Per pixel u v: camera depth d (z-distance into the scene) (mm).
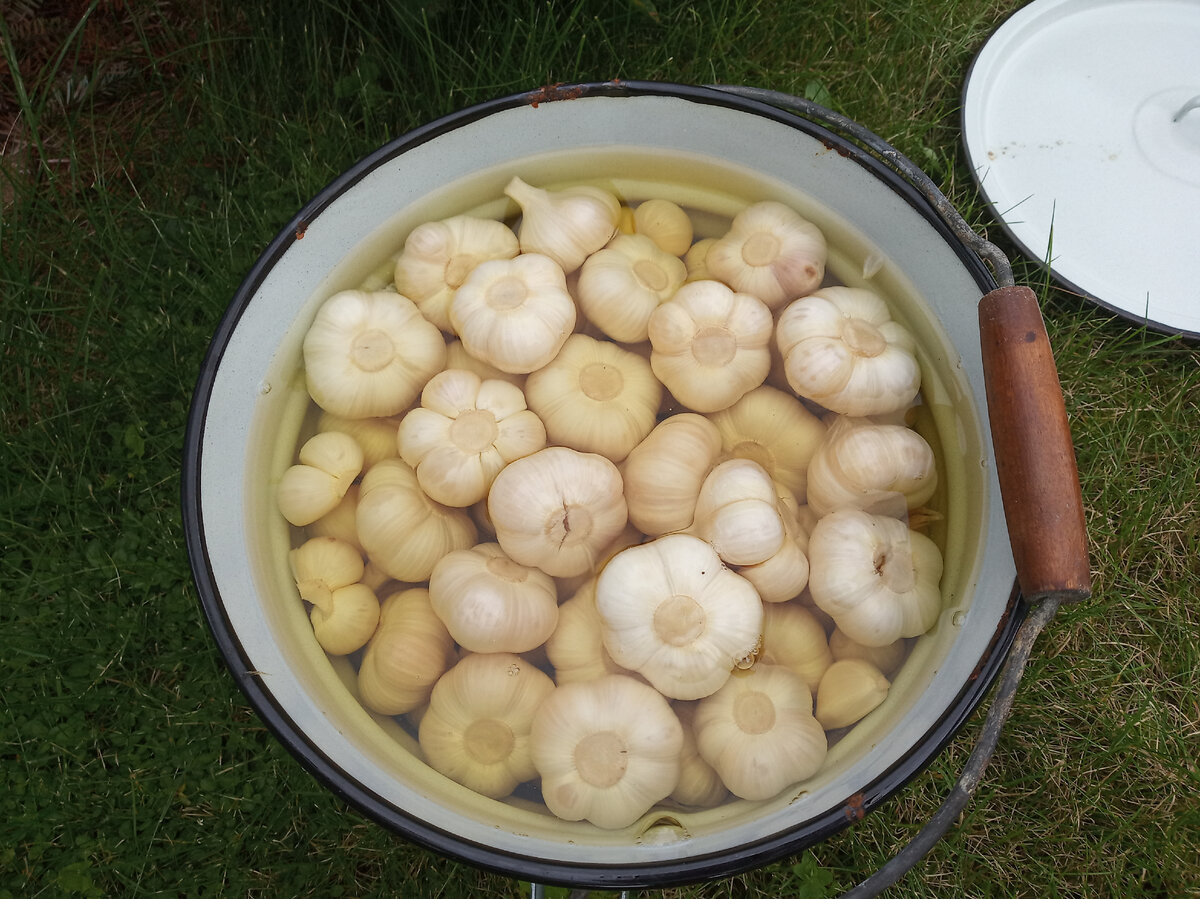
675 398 396
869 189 387
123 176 592
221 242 567
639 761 348
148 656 514
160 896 473
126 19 591
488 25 589
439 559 379
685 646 352
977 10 618
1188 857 479
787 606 377
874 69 606
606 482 369
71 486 536
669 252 428
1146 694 505
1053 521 308
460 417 384
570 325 396
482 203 427
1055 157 566
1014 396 320
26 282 543
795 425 395
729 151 412
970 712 310
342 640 382
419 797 337
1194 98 549
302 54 597
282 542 394
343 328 397
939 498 392
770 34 605
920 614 368
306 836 486
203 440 354
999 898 483
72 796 486
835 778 340
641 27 601
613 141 418
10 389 544
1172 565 528
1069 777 492
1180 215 551
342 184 379
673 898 471
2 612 515
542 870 299
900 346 399
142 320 556
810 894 462
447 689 365
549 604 366
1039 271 539
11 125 594
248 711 503
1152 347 545
